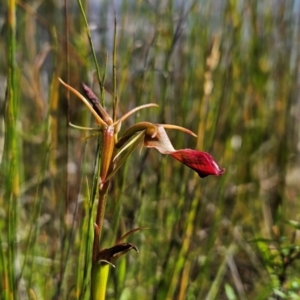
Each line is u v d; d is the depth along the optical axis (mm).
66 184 581
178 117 772
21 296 615
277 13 895
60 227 645
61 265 582
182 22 688
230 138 787
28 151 960
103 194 461
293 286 558
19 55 833
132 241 648
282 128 931
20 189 780
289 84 919
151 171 804
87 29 490
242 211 903
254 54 860
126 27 809
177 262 637
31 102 1023
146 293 684
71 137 865
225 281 792
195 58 788
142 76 630
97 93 713
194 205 660
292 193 928
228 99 779
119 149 464
